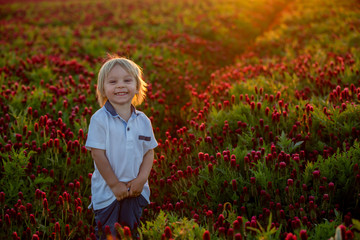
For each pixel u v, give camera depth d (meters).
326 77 5.72
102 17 17.77
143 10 18.75
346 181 2.97
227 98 5.25
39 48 10.08
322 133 3.95
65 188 3.68
